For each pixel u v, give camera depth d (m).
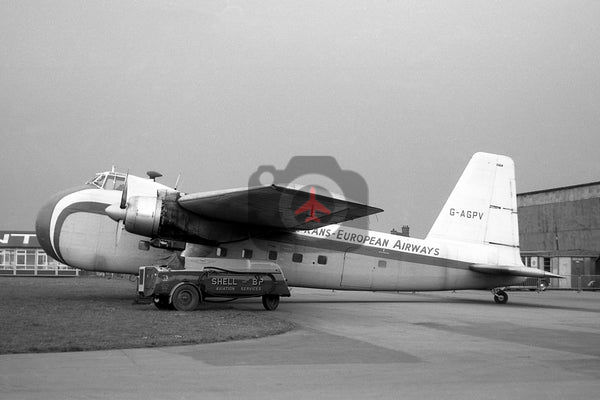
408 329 14.29
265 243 21.19
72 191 21.73
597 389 7.72
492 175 24.22
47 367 8.88
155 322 14.29
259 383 7.96
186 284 17.62
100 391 7.38
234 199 17.17
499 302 24.14
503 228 24.08
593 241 51.62
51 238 21.19
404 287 23.09
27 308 17.31
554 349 11.12
